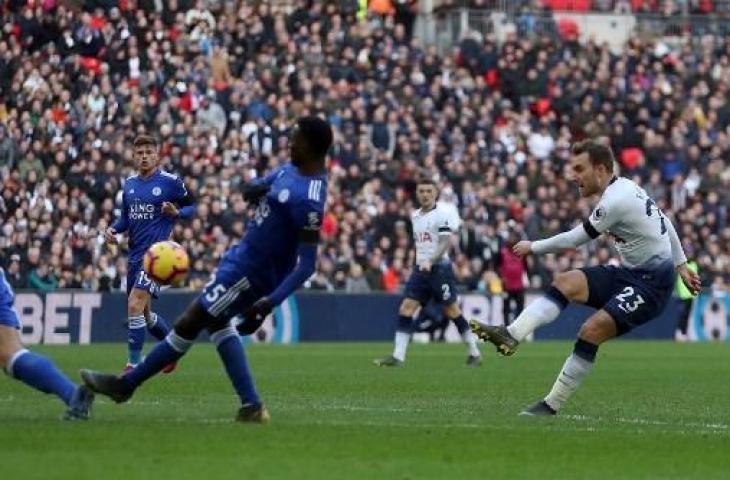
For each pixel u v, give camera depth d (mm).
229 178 42312
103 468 10867
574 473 11352
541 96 52156
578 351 15977
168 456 11602
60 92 42875
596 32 58906
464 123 48750
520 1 57969
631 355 34969
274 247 13844
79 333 38719
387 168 46094
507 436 13617
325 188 13719
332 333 42406
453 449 12523
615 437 13828
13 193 39625
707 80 54625
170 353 13969
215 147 43812
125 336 39312
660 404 18938
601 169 15812
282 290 13656
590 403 18828
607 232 15844
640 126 51812
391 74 49469
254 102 46062
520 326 15781
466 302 43375
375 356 32219
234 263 13875
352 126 46750
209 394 18969
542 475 11188
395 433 13617
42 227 39281
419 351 35781
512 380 23703
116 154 42062
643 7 59812
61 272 39094
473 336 28859
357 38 50156
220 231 41031
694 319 47438
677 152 50906
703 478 11266
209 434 13070
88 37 44500
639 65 53812
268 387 21156
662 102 52844
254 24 48781
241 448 12195
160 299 39219
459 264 44188
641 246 15734
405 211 44656
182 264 16281
